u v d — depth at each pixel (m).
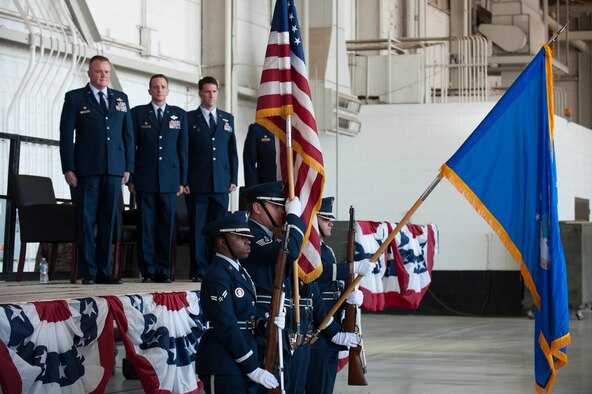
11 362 6.13
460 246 20.28
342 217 20.64
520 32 26.34
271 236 6.06
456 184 7.08
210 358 5.55
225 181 10.89
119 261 10.82
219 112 11.03
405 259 12.67
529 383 9.89
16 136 12.98
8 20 13.05
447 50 22.84
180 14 16.88
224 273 5.57
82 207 9.52
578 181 23.70
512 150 7.17
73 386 6.60
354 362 7.11
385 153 20.58
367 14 22.86
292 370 6.38
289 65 6.83
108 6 15.02
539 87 7.20
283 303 5.60
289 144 6.53
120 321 7.14
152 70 15.79
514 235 7.14
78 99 9.59
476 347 13.62
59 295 7.29
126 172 9.77
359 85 21.28
